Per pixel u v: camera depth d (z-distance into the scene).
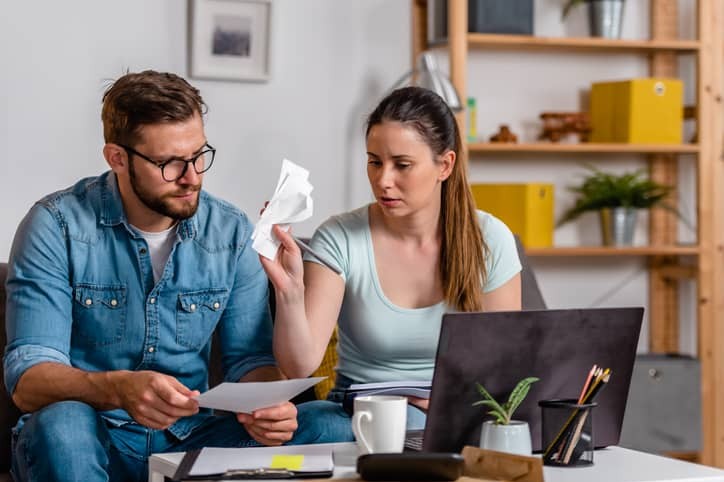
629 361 2.00
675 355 4.41
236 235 2.46
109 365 2.37
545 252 4.16
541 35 4.46
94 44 3.60
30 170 3.52
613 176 4.39
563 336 1.90
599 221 4.54
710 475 1.78
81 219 2.33
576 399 1.94
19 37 3.50
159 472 1.88
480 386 1.85
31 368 2.13
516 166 4.45
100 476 2.04
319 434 2.16
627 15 4.55
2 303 2.68
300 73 3.91
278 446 2.00
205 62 3.76
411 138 2.24
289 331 2.20
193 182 2.23
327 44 3.95
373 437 1.77
